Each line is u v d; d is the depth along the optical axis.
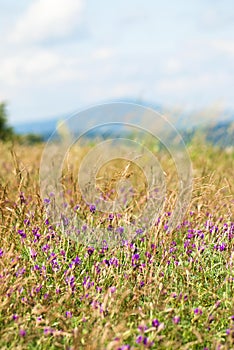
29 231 5.43
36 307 4.01
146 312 4.25
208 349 4.06
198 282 4.79
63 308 4.32
